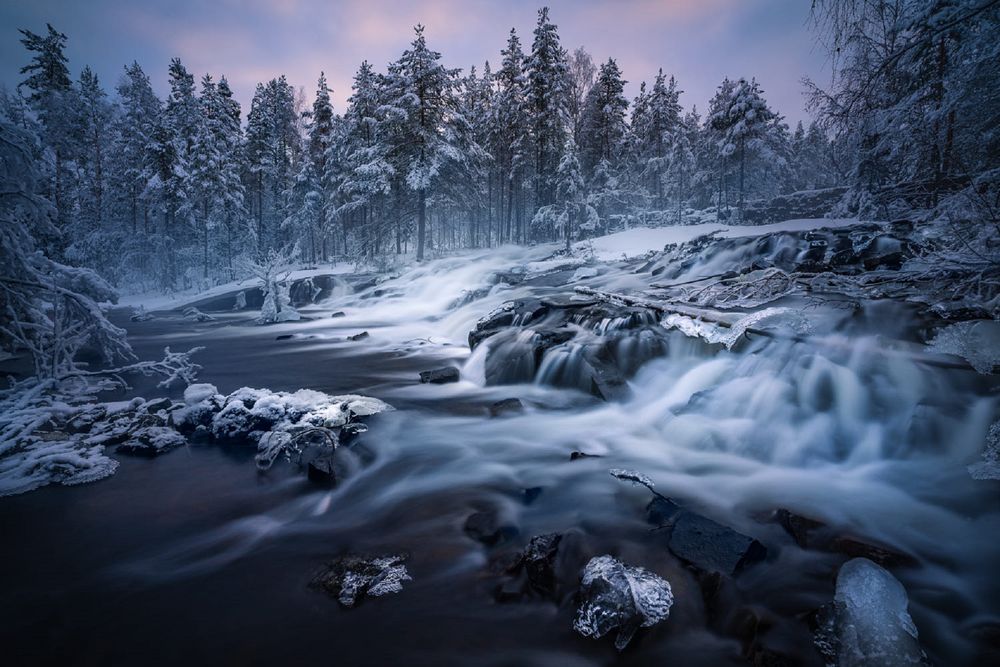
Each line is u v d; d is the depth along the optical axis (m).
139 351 15.54
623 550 3.99
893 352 6.04
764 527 4.31
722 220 37.56
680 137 40.47
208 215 42.00
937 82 6.30
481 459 6.35
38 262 10.36
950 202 7.71
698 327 8.57
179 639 3.30
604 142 39.78
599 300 12.31
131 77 47.69
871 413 5.93
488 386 10.09
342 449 6.54
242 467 6.17
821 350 6.68
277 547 4.42
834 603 3.11
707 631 3.20
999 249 7.17
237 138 47.75
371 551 4.29
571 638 3.21
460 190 34.75
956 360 5.63
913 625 2.96
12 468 5.88
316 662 3.08
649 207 48.12
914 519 4.35
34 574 4.03
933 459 5.18
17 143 8.71
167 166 40.06
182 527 4.78
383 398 9.24
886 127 7.00
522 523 4.65
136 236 41.50
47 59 37.19
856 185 12.74
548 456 6.41
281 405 7.51
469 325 16.41
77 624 3.45
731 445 6.18
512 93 39.59
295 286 31.03
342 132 41.41
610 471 5.70
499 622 3.38
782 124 48.81
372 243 36.00
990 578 3.59
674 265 16.08
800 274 10.02
